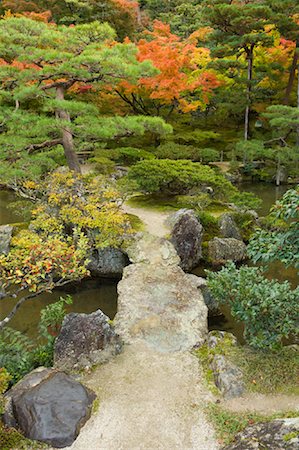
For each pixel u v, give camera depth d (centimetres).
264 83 2345
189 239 1133
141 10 3734
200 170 1434
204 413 556
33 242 683
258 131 2406
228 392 585
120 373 641
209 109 2555
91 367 654
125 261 1107
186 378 629
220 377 609
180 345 712
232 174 2022
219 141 2341
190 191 1514
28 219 1397
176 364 663
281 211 581
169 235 1173
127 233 1129
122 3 2583
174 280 925
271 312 610
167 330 750
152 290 882
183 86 1912
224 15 1947
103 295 1043
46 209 1127
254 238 684
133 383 618
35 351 730
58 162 1814
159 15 3491
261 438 470
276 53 2216
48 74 1230
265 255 594
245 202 1334
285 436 455
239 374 607
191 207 1432
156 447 503
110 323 772
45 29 1281
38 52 1208
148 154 1944
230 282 653
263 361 625
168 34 2345
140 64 1255
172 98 2098
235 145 2123
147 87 1953
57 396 555
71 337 689
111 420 545
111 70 1214
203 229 1230
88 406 559
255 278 661
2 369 567
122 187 1350
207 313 845
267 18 1916
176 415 554
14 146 1212
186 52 2083
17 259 650
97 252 1099
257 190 1914
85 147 1508
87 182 1285
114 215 1076
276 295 608
